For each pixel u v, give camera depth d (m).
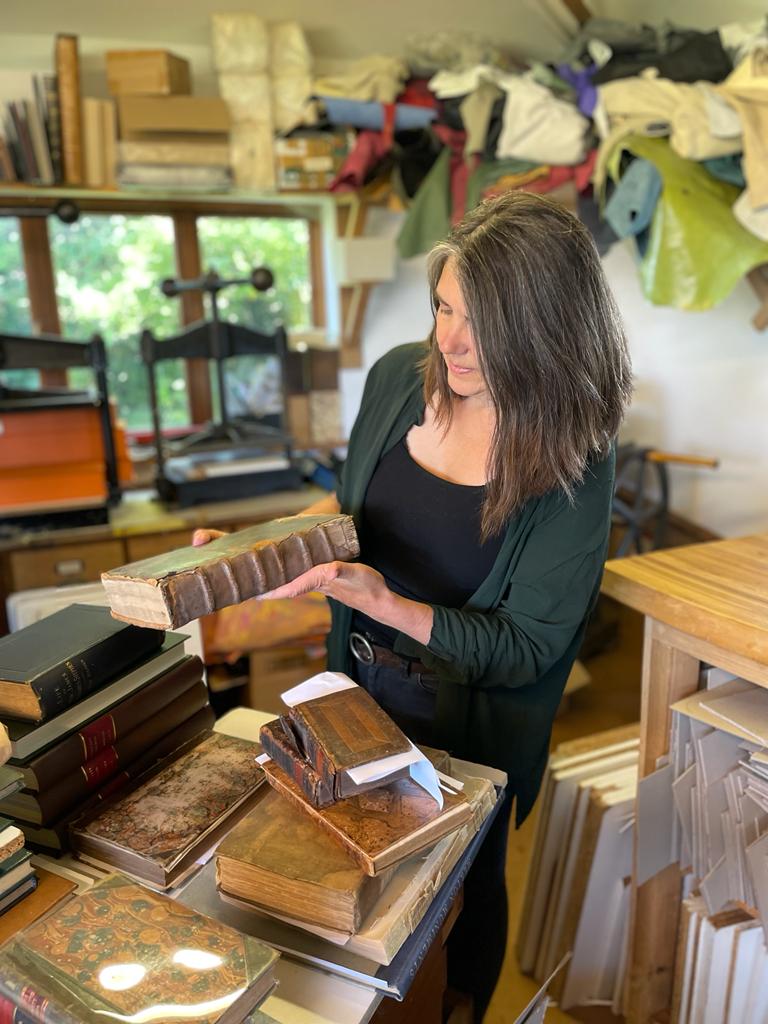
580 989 1.55
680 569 1.14
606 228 2.57
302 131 2.79
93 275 3.11
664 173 2.26
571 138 2.43
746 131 2.11
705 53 2.39
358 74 2.69
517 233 0.88
